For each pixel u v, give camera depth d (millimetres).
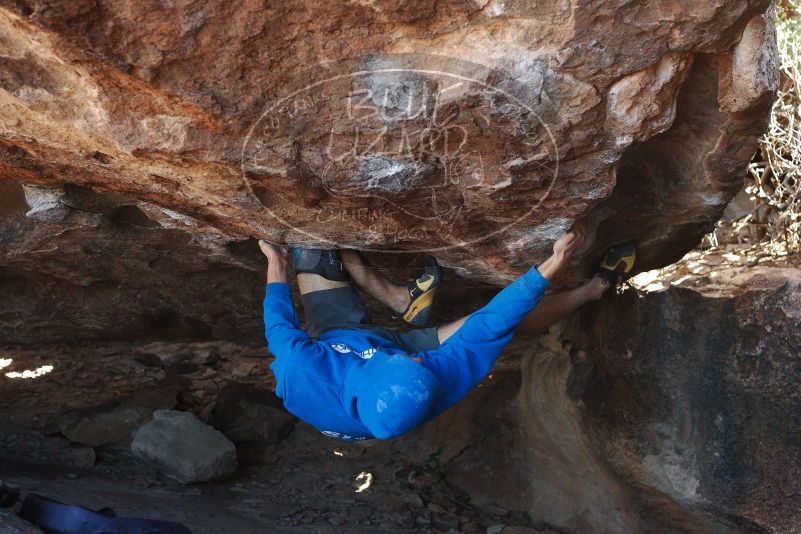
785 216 4090
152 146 2242
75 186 3078
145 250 3674
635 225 3127
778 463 3195
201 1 1846
